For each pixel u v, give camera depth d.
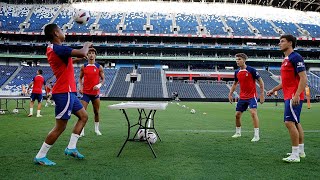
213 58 48.16
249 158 5.36
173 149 6.16
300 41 51.00
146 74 45.88
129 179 3.95
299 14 57.62
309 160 5.25
